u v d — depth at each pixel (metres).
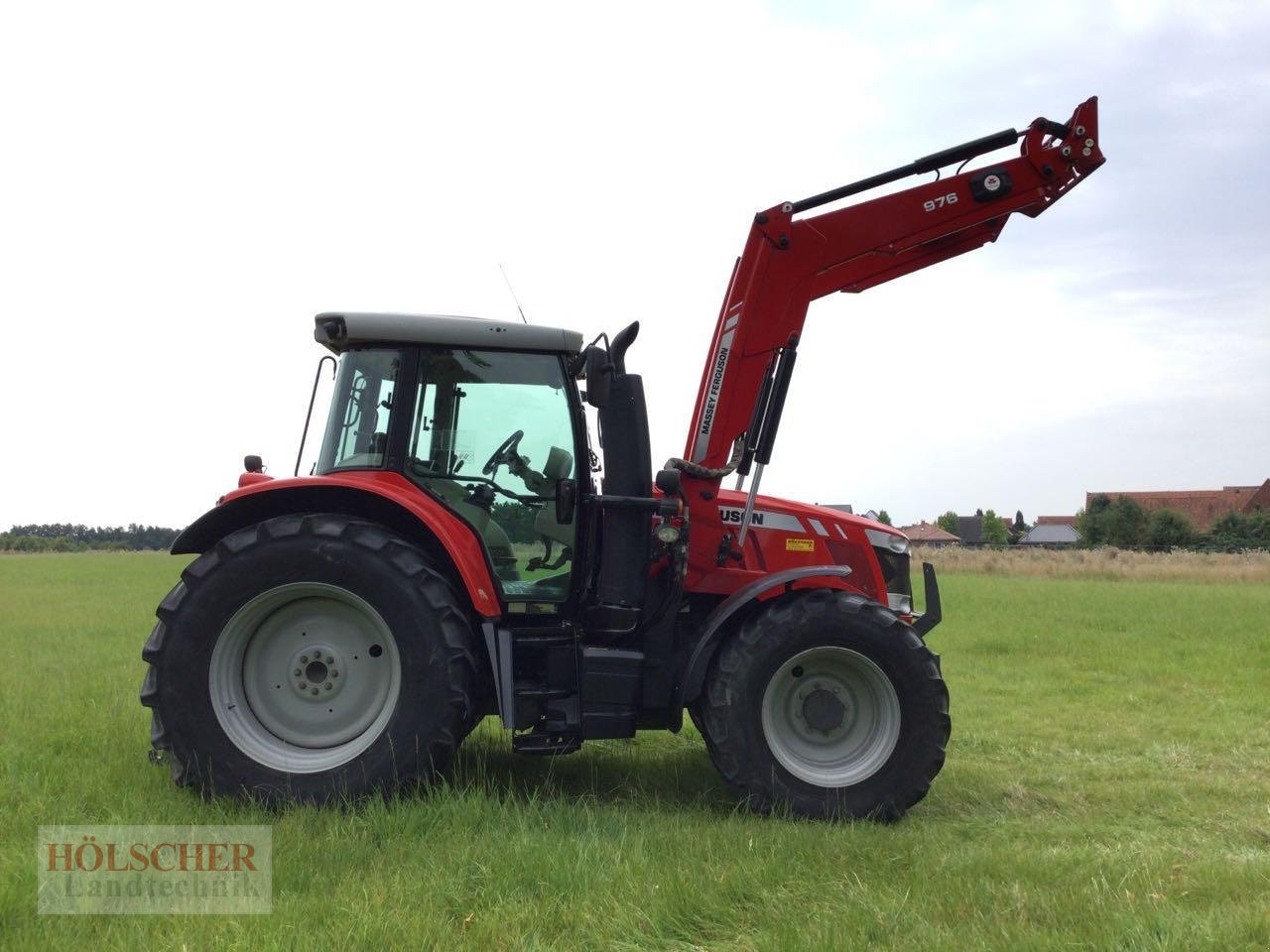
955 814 4.67
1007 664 9.45
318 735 4.32
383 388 4.67
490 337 4.68
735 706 4.44
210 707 4.18
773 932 2.91
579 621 4.68
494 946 2.81
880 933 2.94
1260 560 27.39
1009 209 5.17
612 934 2.94
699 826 4.04
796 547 5.05
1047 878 3.46
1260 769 5.55
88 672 7.76
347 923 2.84
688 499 4.98
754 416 5.02
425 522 4.38
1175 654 10.20
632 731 4.42
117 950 2.68
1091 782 5.25
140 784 4.29
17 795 4.11
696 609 5.05
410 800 4.07
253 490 4.43
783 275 5.05
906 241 5.14
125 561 38.69
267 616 4.32
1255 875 3.52
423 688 4.20
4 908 2.90
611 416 4.59
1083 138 5.14
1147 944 2.84
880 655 4.48
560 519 4.66
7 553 54.59
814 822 4.27
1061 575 25.78
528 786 4.77
